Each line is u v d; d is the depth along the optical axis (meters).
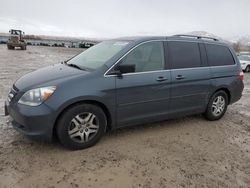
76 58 5.10
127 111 4.29
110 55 4.30
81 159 3.70
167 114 4.82
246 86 11.18
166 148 4.21
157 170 3.54
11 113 3.84
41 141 3.89
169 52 4.77
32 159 3.62
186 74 4.90
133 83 4.21
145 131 4.85
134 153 3.97
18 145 4.00
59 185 3.10
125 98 4.19
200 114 5.94
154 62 4.55
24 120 3.58
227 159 3.99
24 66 15.60
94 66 4.21
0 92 7.47
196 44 5.25
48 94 3.60
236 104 7.48
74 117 3.81
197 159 3.91
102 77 3.97
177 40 4.96
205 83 5.24
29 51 37.28
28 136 3.62
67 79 3.79
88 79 3.87
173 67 4.77
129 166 3.59
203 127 5.29
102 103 3.98
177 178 3.38
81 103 3.85
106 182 3.21
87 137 3.99
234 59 5.92
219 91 5.62
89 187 3.10
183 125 5.32
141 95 4.35
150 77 4.41
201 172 3.56
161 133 4.81
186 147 4.29
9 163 3.49
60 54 33.44
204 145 4.43
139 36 4.81
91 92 3.82
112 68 4.08
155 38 4.68
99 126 4.08
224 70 5.60
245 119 6.07
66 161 3.62
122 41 4.72
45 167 3.45
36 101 3.60
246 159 4.04
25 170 3.35
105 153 3.91
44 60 21.56
